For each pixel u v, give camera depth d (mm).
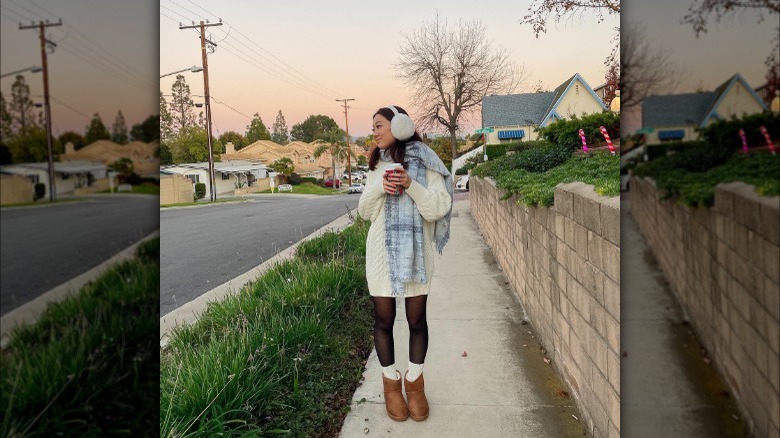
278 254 7648
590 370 2379
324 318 4035
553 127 9516
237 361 2814
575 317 2629
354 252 6961
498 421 2602
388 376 2689
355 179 77312
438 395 2914
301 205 22969
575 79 36312
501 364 3270
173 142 62938
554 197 3047
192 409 2455
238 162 57656
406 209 2551
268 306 4059
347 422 2658
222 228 13508
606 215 2049
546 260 3330
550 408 2699
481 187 8523
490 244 7168
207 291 6113
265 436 2506
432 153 2678
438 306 4594
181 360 3016
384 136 2631
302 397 2830
